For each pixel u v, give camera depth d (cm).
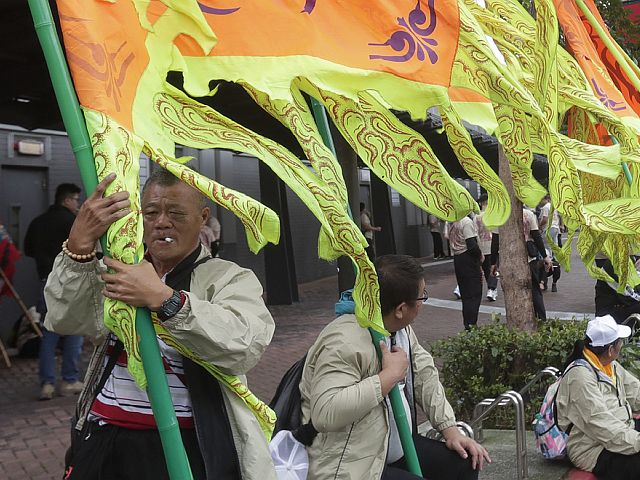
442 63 236
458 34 241
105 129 159
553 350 533
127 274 161
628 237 336
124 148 162
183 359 193
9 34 548
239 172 1405
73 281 177
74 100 159
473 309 888
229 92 654
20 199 986
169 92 183
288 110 216
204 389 191
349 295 276
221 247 1353
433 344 575
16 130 974
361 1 225
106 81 164
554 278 1369
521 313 603
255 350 183
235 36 199
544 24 279
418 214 2284
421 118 229
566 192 269
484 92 258
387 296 268
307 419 265
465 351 548
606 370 410
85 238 166
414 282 269
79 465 196
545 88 279
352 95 216
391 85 224
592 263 327
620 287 338
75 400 646
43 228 727
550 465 445
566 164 267
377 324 230
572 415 403
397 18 229
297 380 274
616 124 314
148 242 201
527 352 538
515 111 290
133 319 163
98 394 201
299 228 1680
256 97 222
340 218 210
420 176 244
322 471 256
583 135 379
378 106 243
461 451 295
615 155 282
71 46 159
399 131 244
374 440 261
